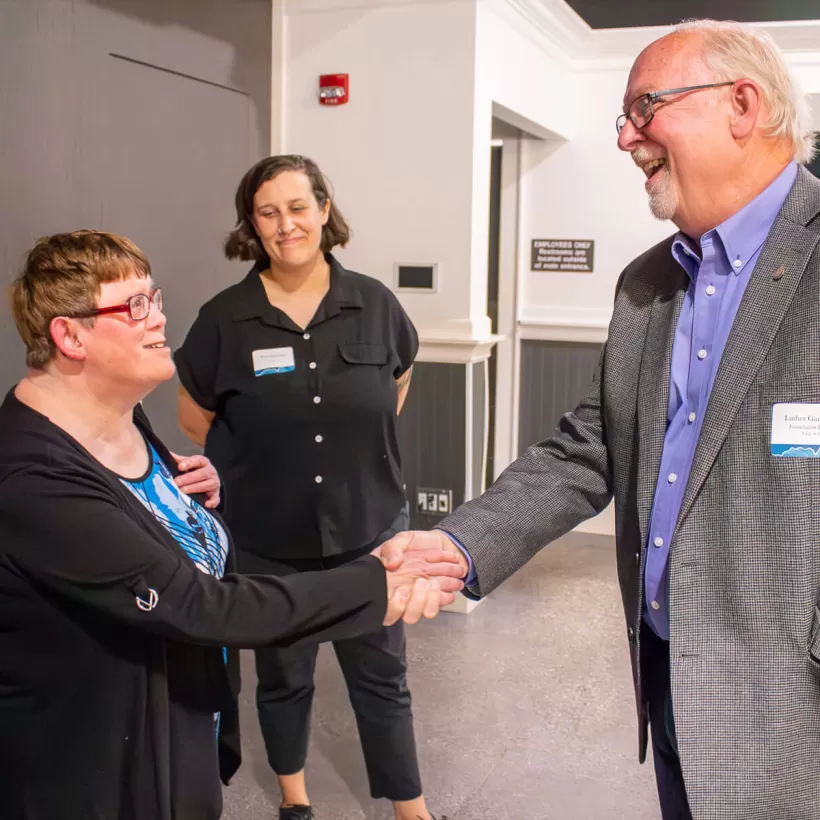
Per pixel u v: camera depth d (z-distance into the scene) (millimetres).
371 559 1432
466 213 3695
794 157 1359
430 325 3824
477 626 3750
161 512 1367
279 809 2438
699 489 1288
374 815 2438
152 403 3045
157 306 1296
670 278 1475
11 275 2459
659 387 1406
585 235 5047
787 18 4270
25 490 1142
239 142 3604
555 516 1687
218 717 1556
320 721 2973
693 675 1281
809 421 1210
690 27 1367
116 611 1173
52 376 1263
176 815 1296
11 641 1194
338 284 2254
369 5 3676
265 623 1254
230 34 3490
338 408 2176
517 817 2418
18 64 2447
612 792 2539
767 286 1278
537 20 4156
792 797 1259
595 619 3832
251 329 2199
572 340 5145
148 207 3035
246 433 2199
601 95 4887
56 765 1203
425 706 3033
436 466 3941
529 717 2967
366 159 3803
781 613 1236
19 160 2469
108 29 2787
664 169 1367
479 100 3650
